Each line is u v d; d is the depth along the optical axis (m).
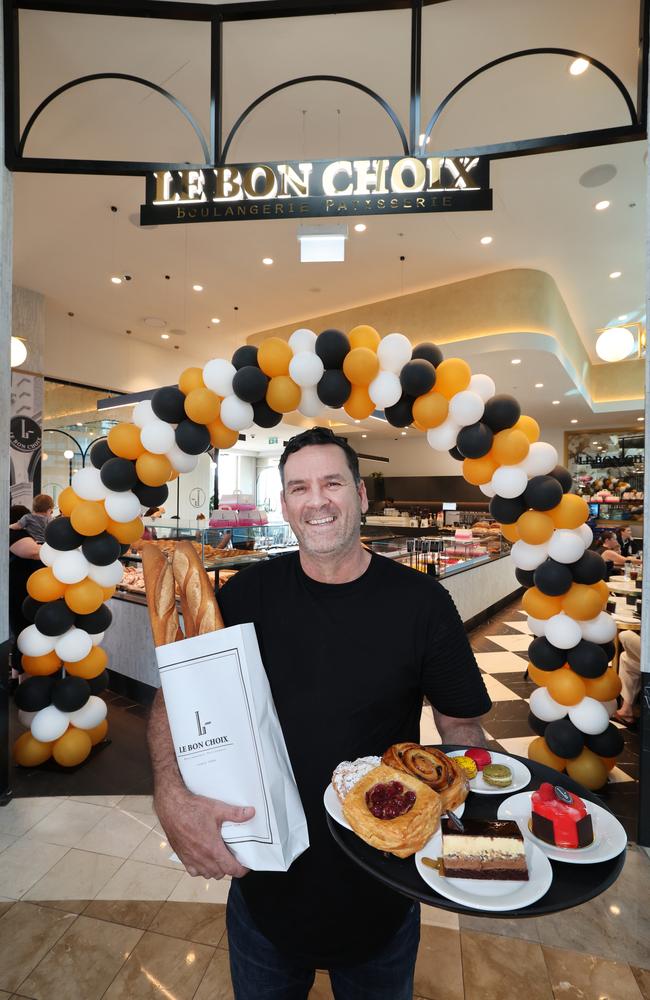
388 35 2.94
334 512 0.95
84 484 2.55
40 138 3.84
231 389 2.44
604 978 1.58
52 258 5.65
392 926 0.91
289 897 0.89
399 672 0.93
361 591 0.97
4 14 2.54
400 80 3.27
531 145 2.27
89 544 2.62
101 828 2.33
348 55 3.09
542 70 3.20
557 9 2.79
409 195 2.29
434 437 2.52
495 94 3.38
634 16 2.81
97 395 8.45
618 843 0.74
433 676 0.96
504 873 0.67
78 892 1.93
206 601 0.94
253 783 0.80
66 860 2.11
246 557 3.73
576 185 4.32
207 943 1.71
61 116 3.63
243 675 0.82
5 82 2.53
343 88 3.35
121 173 2.46
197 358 9.74
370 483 13.65
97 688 2.95
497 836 0.70
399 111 3.56
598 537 7.93
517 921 1.80
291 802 0.84
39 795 2.58
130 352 8.52
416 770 0.83
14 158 2.52
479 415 2.40
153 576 0.96
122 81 3.32
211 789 0.81
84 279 6.20
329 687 0.92
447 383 2.42
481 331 6.03
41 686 2.75
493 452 2.50
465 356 6.11
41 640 2.67
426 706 3.77
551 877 0.67
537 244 5.32
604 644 2.69
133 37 2.99
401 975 0.94
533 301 5.87
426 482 13.53
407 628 0.94
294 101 3.47
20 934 1.74
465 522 11.48
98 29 2.94
